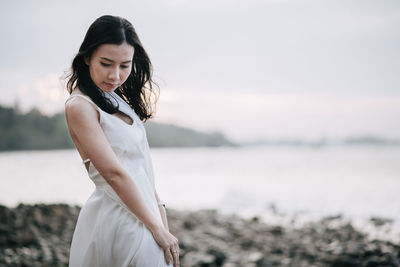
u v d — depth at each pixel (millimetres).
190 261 5590
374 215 10383
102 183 1969
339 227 8836
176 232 7457
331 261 5859
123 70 1892
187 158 40188
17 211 6398
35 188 13609
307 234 8117
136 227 1913
